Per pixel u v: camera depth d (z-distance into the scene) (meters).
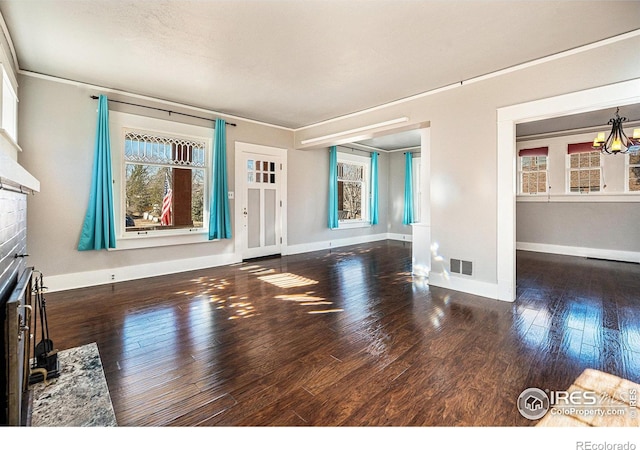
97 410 1.58
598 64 2.75
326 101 4.48
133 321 2.79
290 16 2.41
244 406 1.63
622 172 5.62
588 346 2.33
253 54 3.03
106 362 2.08
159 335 2.51
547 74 3.04
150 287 3.88
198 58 3.13
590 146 5.90
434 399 1.70
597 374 1.95
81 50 2.96
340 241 7.42
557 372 1.97
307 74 3.51
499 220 3.42
